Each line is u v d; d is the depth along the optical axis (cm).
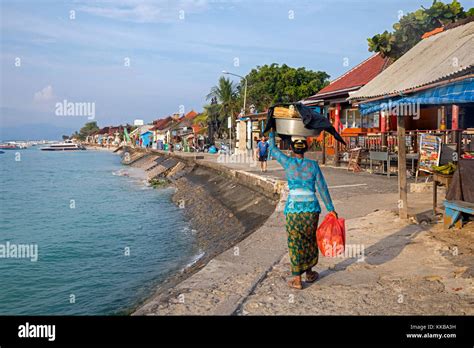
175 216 1991
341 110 2456
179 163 4025
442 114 1689
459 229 772
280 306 488
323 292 526
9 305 935
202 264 1016
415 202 1078
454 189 784
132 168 5603
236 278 589
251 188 1792
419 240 734
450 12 1595
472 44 742
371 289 528
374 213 970
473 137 1373
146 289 1003
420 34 1673
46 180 4131
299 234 531
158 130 7862
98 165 6506
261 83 4744
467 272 564
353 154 1978
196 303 504
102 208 2306
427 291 512
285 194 1327
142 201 2520
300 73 4606
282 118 540
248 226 1363
